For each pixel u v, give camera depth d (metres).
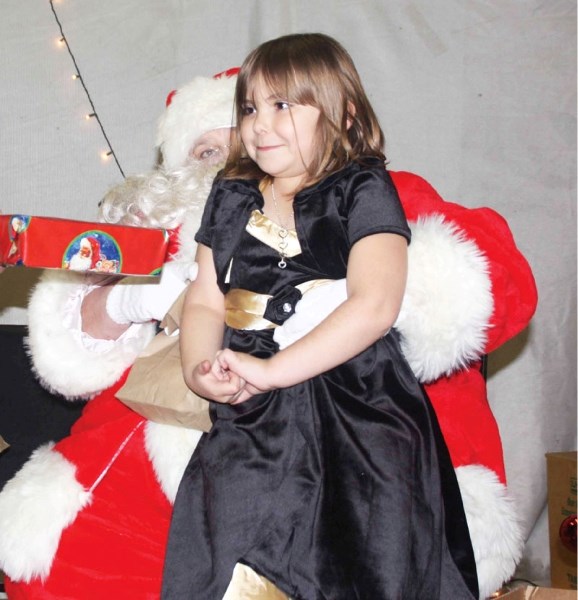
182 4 3.09
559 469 2.94
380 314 1.53
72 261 1.60
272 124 1.64
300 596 1.47
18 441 2.62
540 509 3.14
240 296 1.69
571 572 2.89
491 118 3.10
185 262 1.88
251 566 1.50
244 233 1.70
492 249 1.77
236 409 1.62
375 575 1.45
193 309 1.73
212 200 1.78
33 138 3.05
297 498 1.54
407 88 3.09
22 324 2.89
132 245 1.66
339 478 1.53
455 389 1.86
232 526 1.53
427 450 1.58
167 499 1.81
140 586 1.77
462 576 1.56
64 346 1.93
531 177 3.11
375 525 1.48
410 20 3.08
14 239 1.58
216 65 3.09
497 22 3.09
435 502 1.55
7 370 2.62
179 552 1.60
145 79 3.09
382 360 1.64
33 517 1.77
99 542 1.78
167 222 1.99
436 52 3.08
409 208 1.88
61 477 1.81
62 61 3.07
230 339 1.70
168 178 2.07
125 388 1.76
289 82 1.63
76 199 3.08
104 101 3.08
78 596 1.76
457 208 1.87
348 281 1.59
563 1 3.10
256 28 3.09
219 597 1.49
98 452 1.85
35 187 3.06
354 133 1.72
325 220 1.63
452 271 1.68
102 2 3.08
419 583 1.48
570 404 3.17
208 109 2.20
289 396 1.61
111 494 1.82
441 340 1.68
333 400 1.59
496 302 1.72
